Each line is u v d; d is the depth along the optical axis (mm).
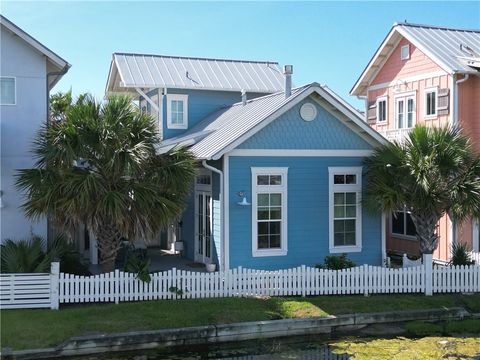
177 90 22250
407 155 15633
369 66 23734
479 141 19484
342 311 13195
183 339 11648
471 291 15062
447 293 14938
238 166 15766
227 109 21250
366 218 17125
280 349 11602
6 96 16578
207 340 11812
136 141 13812
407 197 15938
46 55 16734
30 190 13734
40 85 16844
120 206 13039
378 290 14711
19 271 13281
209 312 12609
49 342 10906
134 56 23562
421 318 13461
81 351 10969
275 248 16188
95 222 13367
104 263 14266
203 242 17562
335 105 16328
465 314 13719
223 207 15656
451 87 19516
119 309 12633
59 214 13539
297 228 16391
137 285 13461
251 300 13602
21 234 16594
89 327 11586
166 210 13734
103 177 13945
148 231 13828
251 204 15883
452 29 22906
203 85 22344
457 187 15203
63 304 13211
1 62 16516
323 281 14508
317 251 16578
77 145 13359
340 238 16938
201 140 17906
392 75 22969
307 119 16406
